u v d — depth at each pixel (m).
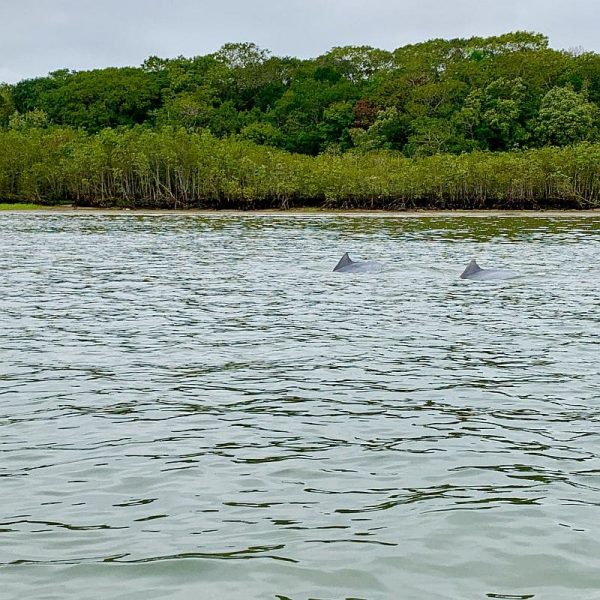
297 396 16.41
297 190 105.38
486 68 140.88
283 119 144.00
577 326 24.44
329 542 9.85
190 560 9.38
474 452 13.04
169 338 22.47
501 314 26.73
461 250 50.12
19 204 108.06
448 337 22.69
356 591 8.68
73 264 42.31
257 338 22.48
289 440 13.67
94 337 22.58
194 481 11.83
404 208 103.38
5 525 10.34
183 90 154.00
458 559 9.40
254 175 105.12
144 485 11.68
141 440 13.66
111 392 16.69
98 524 10.38
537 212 100.12
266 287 33.47
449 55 151.38
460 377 18.00
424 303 29.11
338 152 131.88
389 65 158.88
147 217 90.50
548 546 9.70
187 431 14.15
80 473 12.14
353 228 71.75
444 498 11.18
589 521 10.40
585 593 8.59
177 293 31.66
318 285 34.12
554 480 11.83
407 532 10.12
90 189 109.94
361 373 18.36
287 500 11.15
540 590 8.66
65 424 14.52
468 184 103.56
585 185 103.56
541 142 129.62
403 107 138.00
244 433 14.03
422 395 16.47
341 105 138.50
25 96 164.00
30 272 38.53
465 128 129.75
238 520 10.49
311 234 64.44
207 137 114.25
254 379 17.80
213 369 18.78
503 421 14.70
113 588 8.75
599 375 18.17
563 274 37.69
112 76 152.38
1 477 11.98
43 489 11.53
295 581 8.89
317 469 12.31
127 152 107.88
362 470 12.28
